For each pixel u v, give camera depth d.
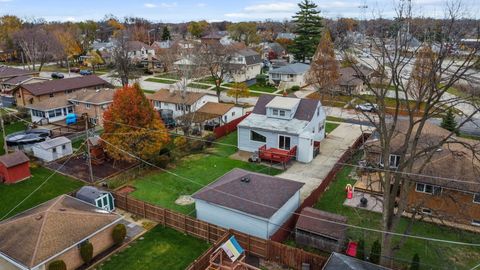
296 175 32.97
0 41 110.00
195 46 70.38
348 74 56.66
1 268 20.27
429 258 21.64
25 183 31.47
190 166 35.22
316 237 22.47
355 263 18.25
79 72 91.38
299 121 38.22
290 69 71.25
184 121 42.75
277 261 21.28
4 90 63.84
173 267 21.08
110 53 91.81
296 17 84.56
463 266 20.97
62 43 101.25
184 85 47.28
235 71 75.75
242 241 22.28
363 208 27.11
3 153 37.88
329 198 28.67
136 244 23.23
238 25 134.88
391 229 20.25
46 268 19.47
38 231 20.38
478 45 17.17
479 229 24.48
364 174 30.55
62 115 48.66
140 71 81.88
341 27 60.00
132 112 31.97
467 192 24.05
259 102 41.88
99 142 35.53
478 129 44.97
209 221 25.22
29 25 148.62
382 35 20.30
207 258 20.58
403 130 31.66
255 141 38.44
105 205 26.86
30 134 41.12
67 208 22.86
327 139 42.41
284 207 24.45
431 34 19.22
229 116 47.22
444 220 24.55
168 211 24.80
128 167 34.59
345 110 54.16
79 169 34.25
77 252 20.95
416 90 41.78
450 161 25.97
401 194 20.00
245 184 25.89
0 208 27.50
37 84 54.97
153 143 33.03
